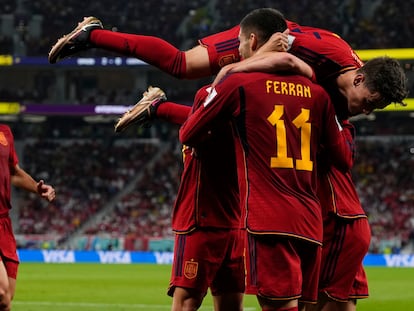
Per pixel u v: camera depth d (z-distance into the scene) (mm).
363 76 14109
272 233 13055
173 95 115500
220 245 17109
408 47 109125
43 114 112812
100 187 112812
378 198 104500
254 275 13258
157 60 15227
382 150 112500
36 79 121062
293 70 13492
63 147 120188
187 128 13859
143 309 39062
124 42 15078
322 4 119312
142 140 120875
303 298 13883
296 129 13367
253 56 13695
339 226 15812
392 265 84250
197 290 17094
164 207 108000
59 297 45656
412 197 103812
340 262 15828
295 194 13289
